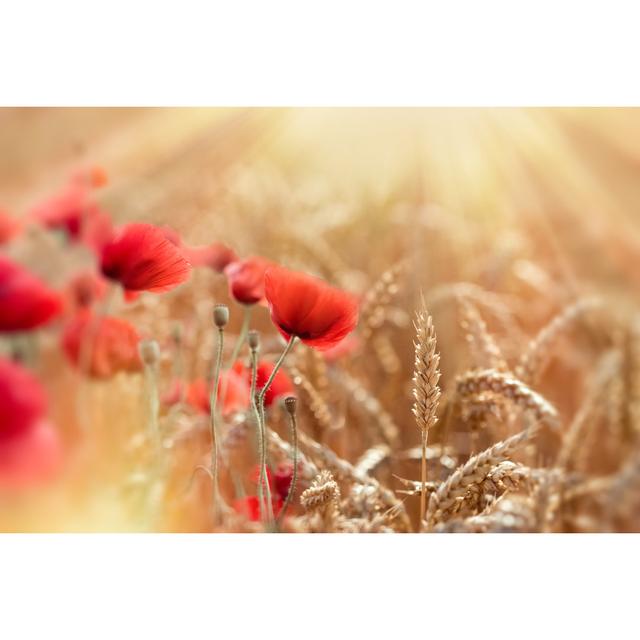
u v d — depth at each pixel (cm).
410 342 130
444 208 235
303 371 107
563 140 234
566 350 146
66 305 98
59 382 96
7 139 173
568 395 137
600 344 156
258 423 89
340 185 228
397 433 116
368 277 180
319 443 101
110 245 94
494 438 101
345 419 116
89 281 103
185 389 106
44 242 107
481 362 101
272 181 208
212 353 116
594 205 233
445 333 128
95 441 96
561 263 230
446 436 97
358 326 113
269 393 98
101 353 96
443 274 179
